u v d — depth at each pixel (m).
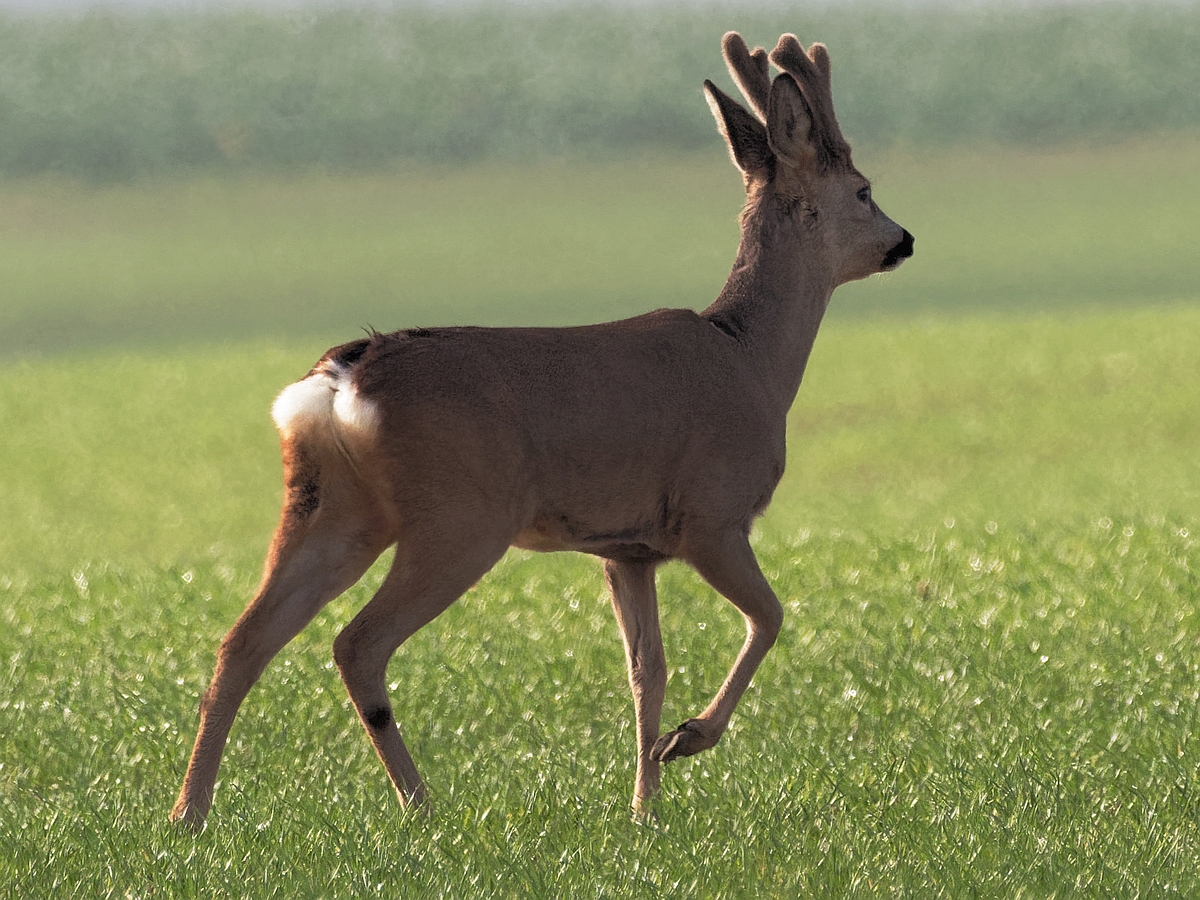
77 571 29.33
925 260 96.06
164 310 89.81
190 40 179.12
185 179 142.12
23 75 163.88
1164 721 17.67
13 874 13.61
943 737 17.23
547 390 15.49
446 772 17.06
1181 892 13.09
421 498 15.05
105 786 16.77
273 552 15.48
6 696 20.03
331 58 174.50
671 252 102.38
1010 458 44.12
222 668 15.18
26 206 132.38
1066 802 15.19
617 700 19.56
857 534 30.55
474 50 177.88
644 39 183.00
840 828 14.61
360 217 125.12
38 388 64.75
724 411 16.31
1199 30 168.12
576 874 13.55
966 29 175.00
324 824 14.70
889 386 56.16
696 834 14.58
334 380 15.19
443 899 12.99
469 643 21.91
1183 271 87.06
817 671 20.06
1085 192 119.31
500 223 119.44
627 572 16.69
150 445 52.88
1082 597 22.73
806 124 17.78
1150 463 41.75
